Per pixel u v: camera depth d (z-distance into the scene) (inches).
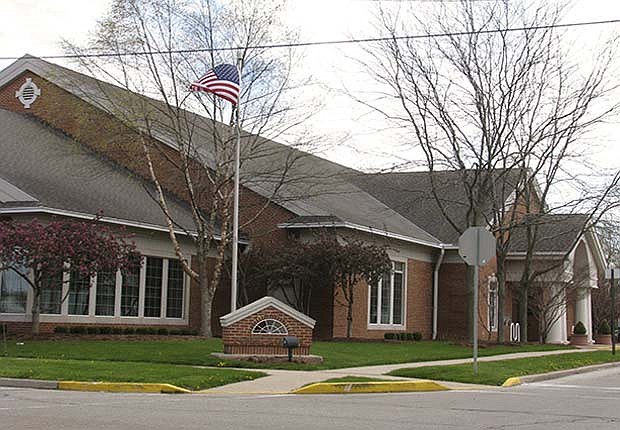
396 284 1409.9
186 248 1231.5
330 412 499.5
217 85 997.8
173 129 1111.0
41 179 1105.4
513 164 1237.1
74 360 778.8
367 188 1715.1
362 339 1224.8
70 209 1029.8
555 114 1224.2
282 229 1274.6
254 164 1380.4
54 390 610.5
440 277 1525.6
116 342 951.6
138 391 617.0
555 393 666.2
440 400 589.0
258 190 1301.7
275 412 494.3
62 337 986.7
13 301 1035.3
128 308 1143.6
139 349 877.2
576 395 650.8
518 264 1560.0
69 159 1211.2
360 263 1152.8
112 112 1092.5
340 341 1169.4
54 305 1054.4
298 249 1180.5
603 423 472.4
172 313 1206.9
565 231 1478.8
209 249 1244.5
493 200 1279.5
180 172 1300.4
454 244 1501.0
